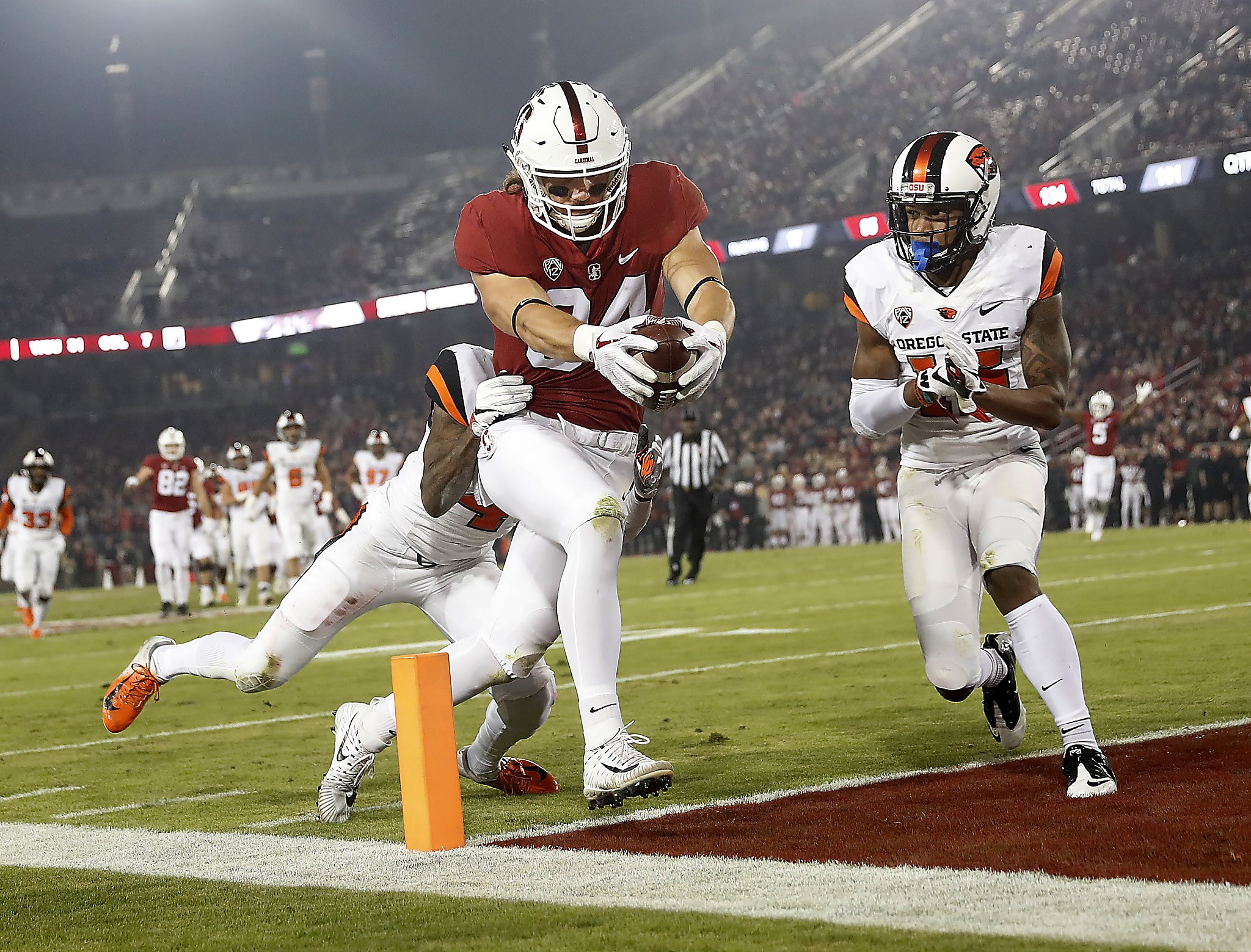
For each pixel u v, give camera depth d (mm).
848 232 78375
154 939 7324
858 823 9156
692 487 40438
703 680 18562
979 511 10797
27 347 93312
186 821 10984
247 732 16547
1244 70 78938
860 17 113812
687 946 6578
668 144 108812
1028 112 88500
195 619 37875
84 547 79750
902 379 11078
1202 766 10281
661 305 10172
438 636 28891
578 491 9336
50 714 19484
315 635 10922
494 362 10258
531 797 11273
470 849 9188
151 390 101875
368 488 42531
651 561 62031
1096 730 12422
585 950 6617
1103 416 47469
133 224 117812
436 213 112812
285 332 92688
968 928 6586
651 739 13781
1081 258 81062
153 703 20141
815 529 70875
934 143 10312
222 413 101812
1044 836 8422
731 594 35531
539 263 9633
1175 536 47281
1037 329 10547
